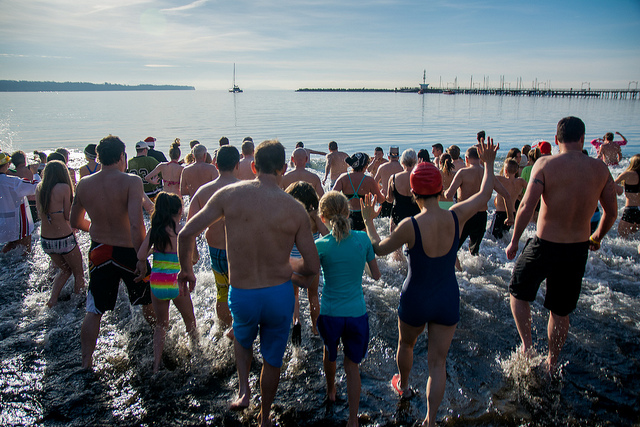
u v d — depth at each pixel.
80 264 4.67
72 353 3.53
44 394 2.97
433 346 2.62
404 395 2.97
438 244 2.54
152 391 3.03
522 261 3.28
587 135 21.36
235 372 3.27
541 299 4.56
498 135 22.55
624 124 26.61
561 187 3.01
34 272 5.38
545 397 2.96
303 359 3.46
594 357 3.44
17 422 2.69
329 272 2.66
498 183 5.47
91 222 3.42
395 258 5.75
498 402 2.91
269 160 2.48
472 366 3.32
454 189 5.37
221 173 3.62
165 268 3.31
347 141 20.67
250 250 2.44
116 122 30.45
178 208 3.40
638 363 3.36
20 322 4.07
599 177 3.00
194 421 2.74
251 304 2.46
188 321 3.61
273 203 2.44
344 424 2.72
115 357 3.45
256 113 42.09
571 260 3.06
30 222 6.04
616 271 5.30
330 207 2.68
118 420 2.73
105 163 3.44
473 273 5.36
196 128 26.22
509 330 3.90
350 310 2.63
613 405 2.87
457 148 6.95
